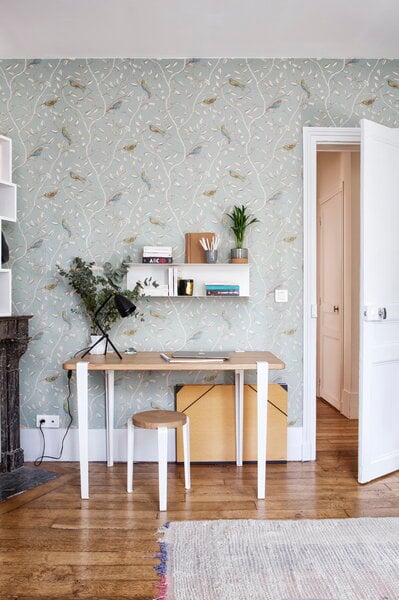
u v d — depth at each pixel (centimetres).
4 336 288
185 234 328
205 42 310
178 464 321
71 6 268
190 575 190
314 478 294
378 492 272
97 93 328
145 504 257
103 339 321
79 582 187
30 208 328
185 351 313
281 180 329
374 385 287
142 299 328
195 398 323
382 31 298
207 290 316
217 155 329
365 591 179
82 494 264
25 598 178
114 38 303
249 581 186
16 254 328
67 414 329
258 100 330
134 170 328
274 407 323
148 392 330
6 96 328
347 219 445
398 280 300
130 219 328
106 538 221
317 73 330
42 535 224
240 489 277
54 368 329
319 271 532
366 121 278
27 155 328
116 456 326
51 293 329
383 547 210
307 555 204
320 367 528
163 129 329
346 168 447
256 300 330
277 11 275
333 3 267
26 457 328
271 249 329
